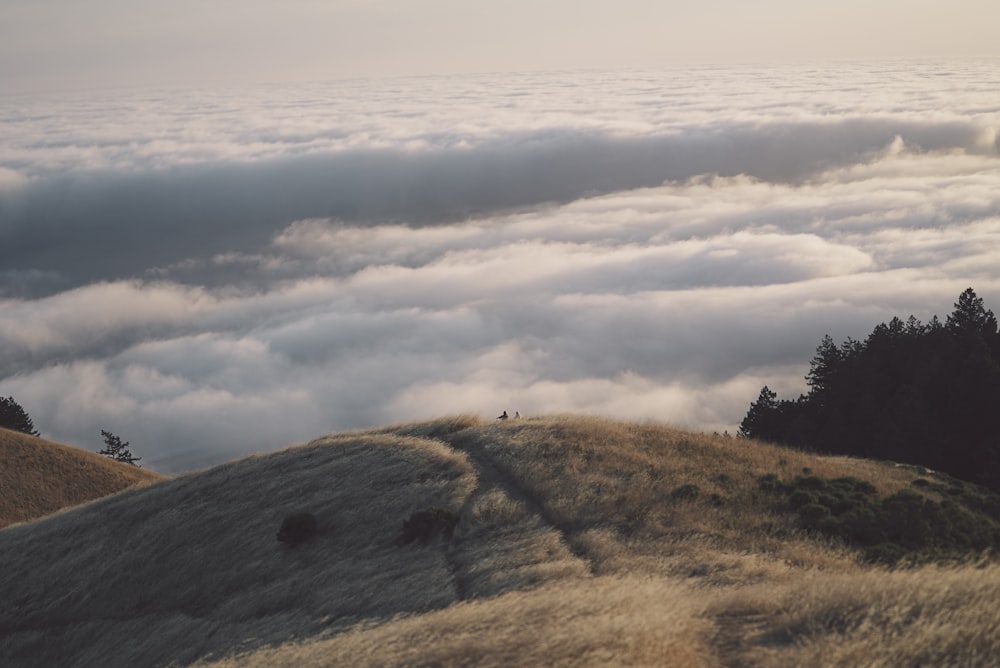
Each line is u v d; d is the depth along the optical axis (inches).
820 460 1323.8
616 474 1146.0
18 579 1362.0
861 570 770.2
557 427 1382.9
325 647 674.2
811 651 506.6
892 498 975.6
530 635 577.6
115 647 1101.1
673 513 997.2
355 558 1084.5
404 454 1374.3
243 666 695.7
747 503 1016.9
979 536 882.8
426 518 1082.1
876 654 489.4
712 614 613.0
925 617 529.7
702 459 1214.3
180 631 1064.2
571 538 974.4
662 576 793.6
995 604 531.5
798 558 831.1
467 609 697.0
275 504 1322.6
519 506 1091.3
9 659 1163.9
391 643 629.0
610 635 550.0
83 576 1307.8
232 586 1139.9
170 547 1298.0
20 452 2554.1
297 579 1079.6
